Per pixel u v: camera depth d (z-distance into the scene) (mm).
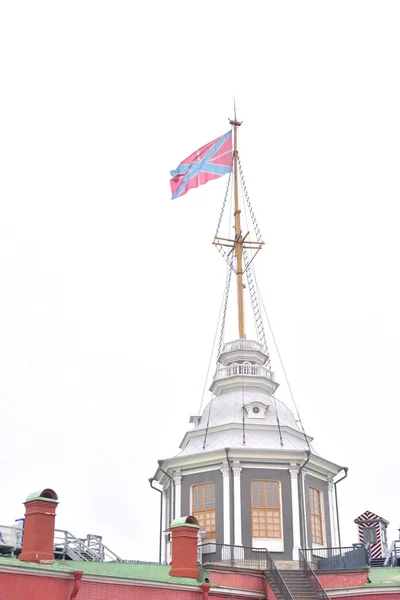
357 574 28672
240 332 42656
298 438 38125
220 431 37531
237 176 46688
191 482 36312
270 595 28438
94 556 31547
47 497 23266
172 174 43781
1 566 20016
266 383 40312
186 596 24297
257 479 35219
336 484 38375
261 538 34062
